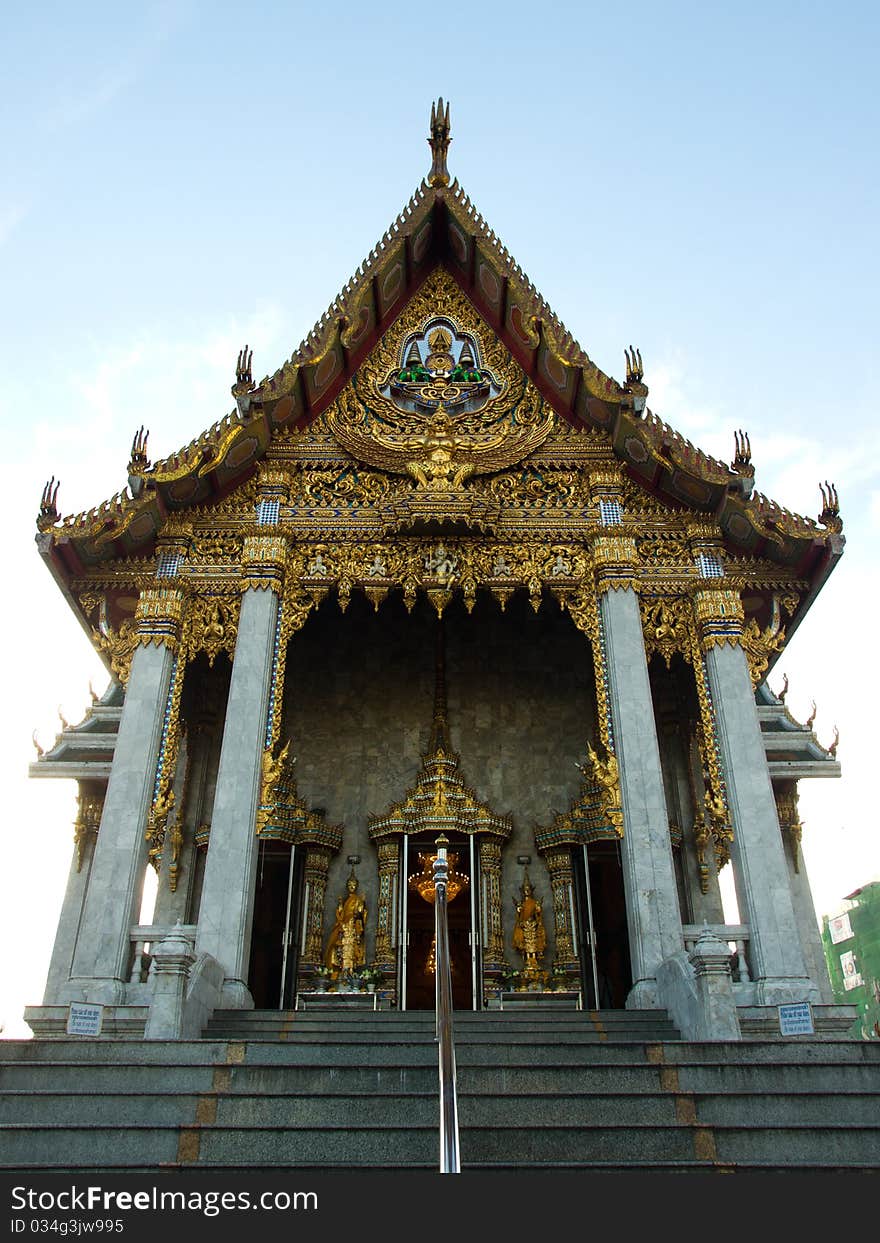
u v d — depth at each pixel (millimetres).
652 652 18828
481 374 21875
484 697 23812
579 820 21469
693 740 22516
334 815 22297
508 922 21156
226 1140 8367
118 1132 8367
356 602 24844
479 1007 19484
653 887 15836
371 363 21906
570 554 19453
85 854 22984
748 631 18734
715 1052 10578
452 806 21203
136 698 17375
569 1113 9039
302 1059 10508
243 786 16531
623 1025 13367
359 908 20922
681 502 20000
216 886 15609
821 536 18250
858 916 60469
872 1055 10562
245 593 18516
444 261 23297
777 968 15039
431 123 22703
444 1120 7195
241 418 18969
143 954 15406
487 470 20125
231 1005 14430
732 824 16656
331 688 23875
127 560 19312
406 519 19000
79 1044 10430
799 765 23719
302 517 19625
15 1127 8297
